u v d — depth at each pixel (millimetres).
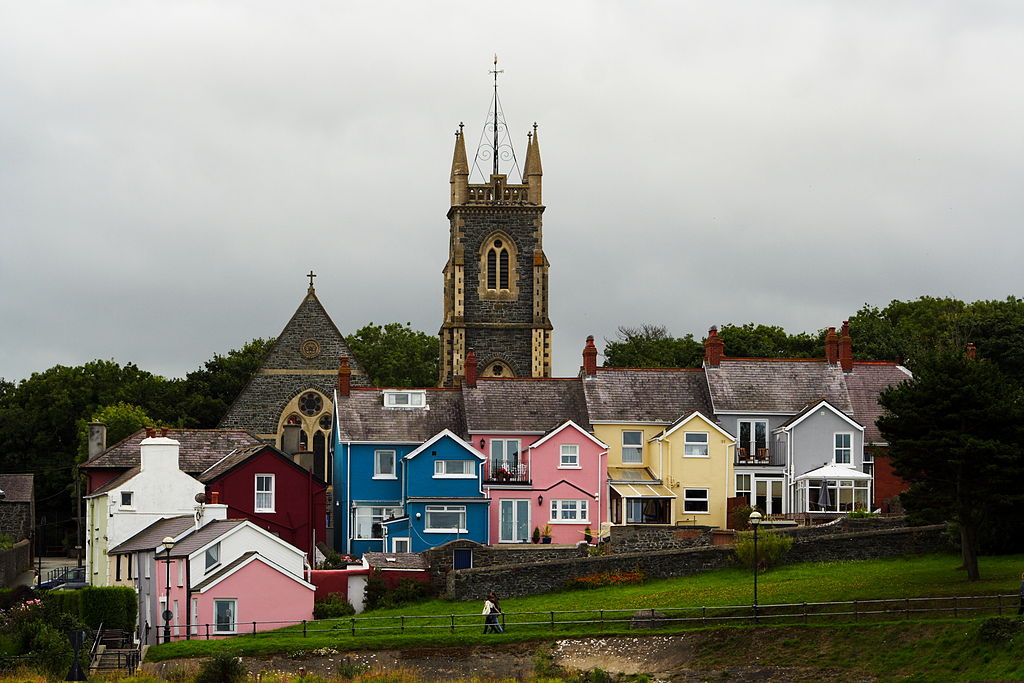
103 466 103875
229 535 84062
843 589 80000
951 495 79875
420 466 105688
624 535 95188
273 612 83125
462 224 151000
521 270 151000
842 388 113875
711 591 83250
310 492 102250
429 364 177125
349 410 111375
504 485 106438
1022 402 81438
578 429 107375
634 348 162750
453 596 87812
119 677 69438
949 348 124688
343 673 71250
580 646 74875
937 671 66750
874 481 110250
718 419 111938
